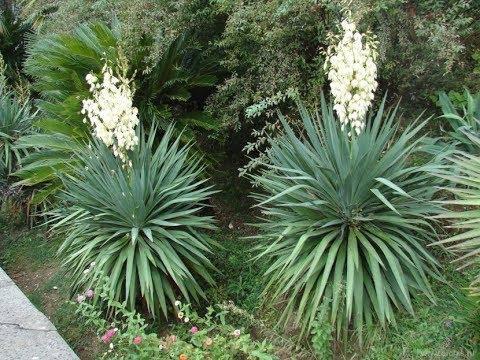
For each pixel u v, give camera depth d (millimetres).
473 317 3025
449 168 3627
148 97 5008
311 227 3443
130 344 3193
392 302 3422
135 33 4848
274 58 4641
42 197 5227
